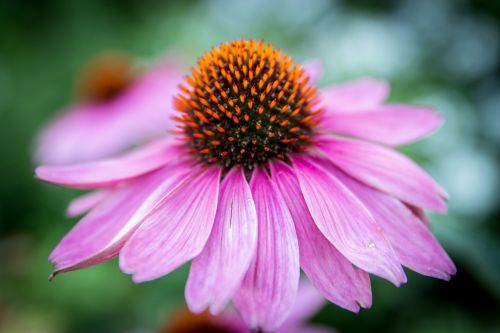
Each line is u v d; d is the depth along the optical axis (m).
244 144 0.22
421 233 0.21
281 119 0.22
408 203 0.21
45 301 0.32
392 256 0.20
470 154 0.33
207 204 0.21
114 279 0.31
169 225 0.20
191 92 0.23
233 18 0.46
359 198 0.21
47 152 0.40
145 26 0.53
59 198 0.37
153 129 0.36
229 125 0.22
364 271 0.20
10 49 0.56
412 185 0.21
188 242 0.20
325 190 0.21
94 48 0.53
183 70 0.40
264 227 0.20
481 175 0.32
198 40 0.44
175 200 0.21
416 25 0.45
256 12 0.46
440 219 0.25
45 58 0.54
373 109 0.24
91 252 0.21
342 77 0.37
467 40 0.43
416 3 0.46
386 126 0.23
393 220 0.21
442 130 0.33
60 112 0.46
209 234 0.20
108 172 0.22
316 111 0.23
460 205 0.31
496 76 0.42
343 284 0.20
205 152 0.22
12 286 0.34
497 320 0.29
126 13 0.59
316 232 0.20
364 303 0.19
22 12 0.61
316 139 0.23
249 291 0.19
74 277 0.31
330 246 0.20
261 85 0.22
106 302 0.31
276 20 0.45
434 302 0.29
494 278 0.25
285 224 0.20
